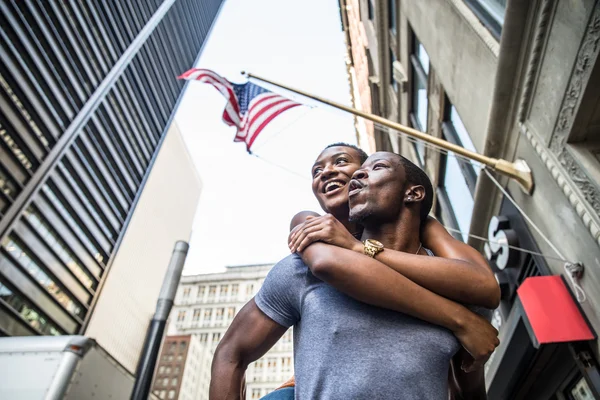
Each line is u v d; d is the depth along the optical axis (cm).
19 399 322
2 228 2925
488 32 546
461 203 834
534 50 430
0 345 353
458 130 791
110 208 4572
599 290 362
